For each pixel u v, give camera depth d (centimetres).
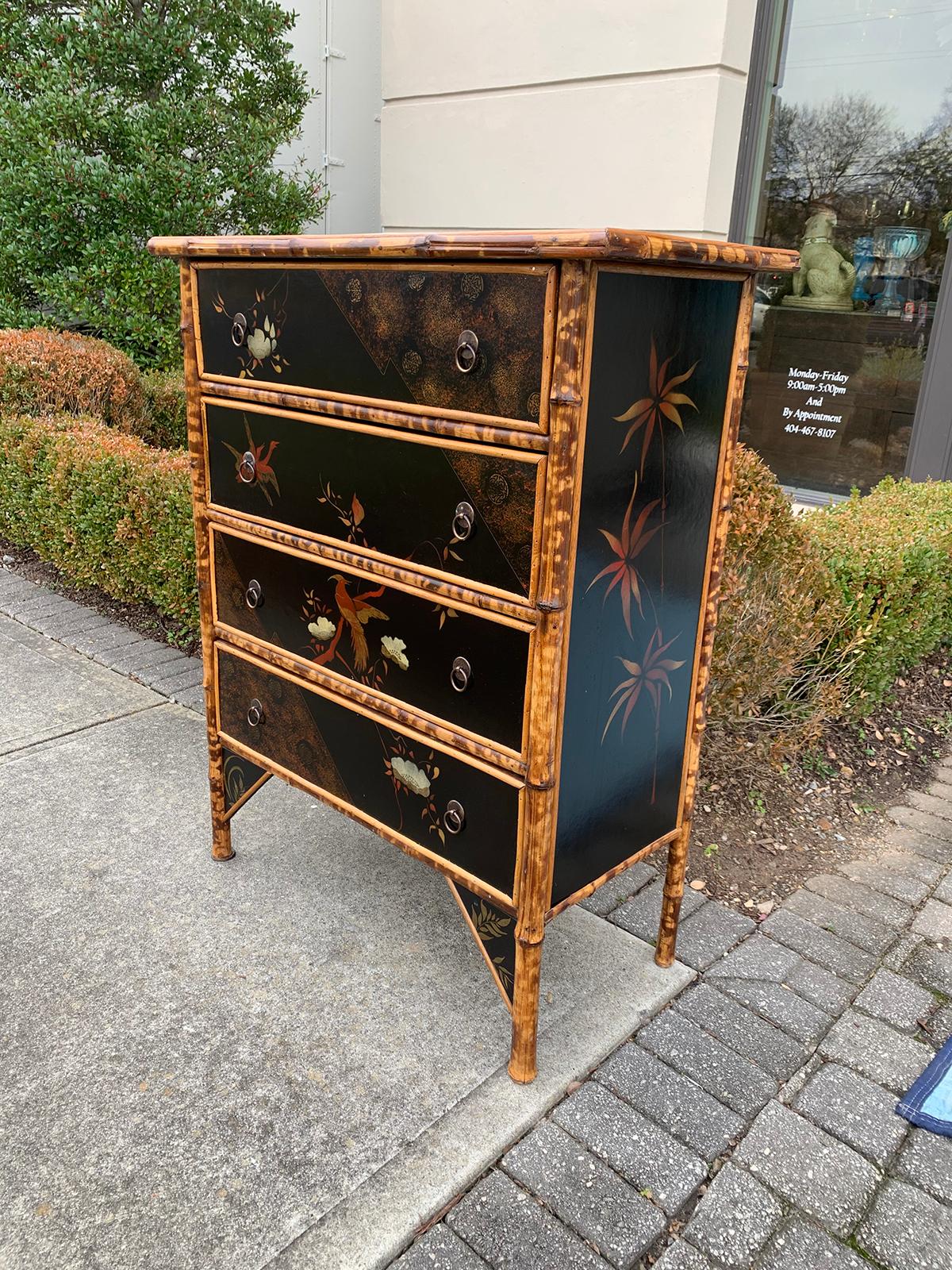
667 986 210
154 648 381
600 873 182
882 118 425
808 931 234
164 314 555
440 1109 175
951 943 232
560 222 481
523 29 466
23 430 438
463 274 145
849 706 317
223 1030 192
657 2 413
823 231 455
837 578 304
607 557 157
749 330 175
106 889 236
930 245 422
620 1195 160
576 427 139
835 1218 158
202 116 541
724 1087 185
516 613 153
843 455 470
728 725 303
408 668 178
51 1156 162
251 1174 160
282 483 195
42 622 408
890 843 279
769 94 450
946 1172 168
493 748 164
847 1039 199
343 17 682
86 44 522
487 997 204
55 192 514
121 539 380
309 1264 146
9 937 217
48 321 560
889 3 411
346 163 717
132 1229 150
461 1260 148
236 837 262
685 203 429
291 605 203
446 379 153
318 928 225
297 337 180
